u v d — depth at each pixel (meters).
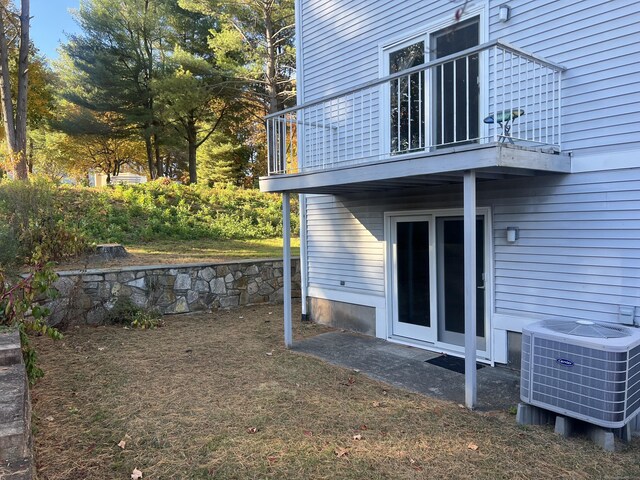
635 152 4.07
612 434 3.26
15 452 2.21
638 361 3.33
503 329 5.10
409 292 6.28
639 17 4.00
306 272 7.77
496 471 2.97
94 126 22.11
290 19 20.12
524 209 4.88
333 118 6.99
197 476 2.94
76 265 7.98
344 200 7.07
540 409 3.68
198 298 8.27
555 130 4.54
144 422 3.71
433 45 5.66
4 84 14.41
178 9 22.36
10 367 3.28
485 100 5.07
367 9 6.43
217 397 4.25
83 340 6.25
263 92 21.84
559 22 4.50
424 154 4.35
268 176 6.13
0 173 13.87
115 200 13.92
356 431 3.55
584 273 4.44
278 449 3.27
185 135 24.28
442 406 4.05
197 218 14.27
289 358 5.53
